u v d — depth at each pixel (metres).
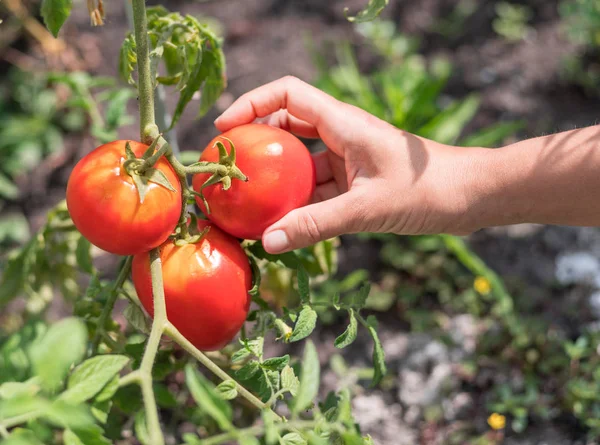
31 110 1.02
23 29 1.08
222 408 0.39
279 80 0.58
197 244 0.50
